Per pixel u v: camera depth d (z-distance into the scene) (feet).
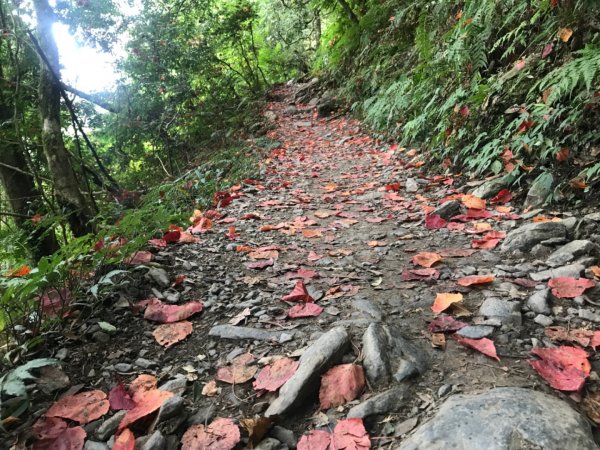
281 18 52.85
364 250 9.14
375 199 12.75
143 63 27.63
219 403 5.11
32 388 5.38
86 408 5.03
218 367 5.75
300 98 37.22
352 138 22.30
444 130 13.87
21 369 4.82
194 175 17.38
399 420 4.59
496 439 3.88
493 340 5.69
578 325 5.92
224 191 14.88
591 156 9.80
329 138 24.17
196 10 35.19
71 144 23.43
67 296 7.02
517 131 11.55
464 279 7.14
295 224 11.02
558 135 10.59
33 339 5.85
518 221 9.50
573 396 4.69
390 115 18.38
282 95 41.11
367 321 6.09
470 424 4.09
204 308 7.09
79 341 6.31
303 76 46.24
